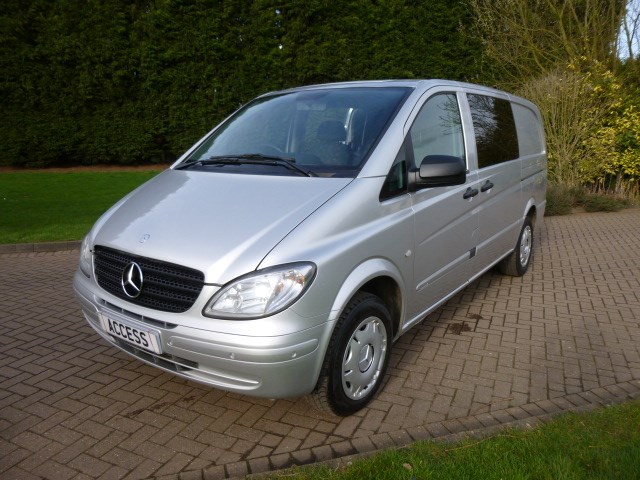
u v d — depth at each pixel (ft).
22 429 9.85
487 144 14.98
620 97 38.78
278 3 49.44
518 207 17.60
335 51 50.67
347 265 9.12
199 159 12.64
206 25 48.80
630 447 8.48
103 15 47.83
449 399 10.85
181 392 11.20
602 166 38.34
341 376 9.48
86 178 45.32
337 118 11.80
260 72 50.55
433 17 51.06
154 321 8.87
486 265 15.75
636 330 14.47
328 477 8.07
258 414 10.36
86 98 48.65
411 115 11.53
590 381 11.60
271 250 8.45
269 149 11.91
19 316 15.58
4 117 47.67
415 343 13.64
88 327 14.71
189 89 50.42
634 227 29.43
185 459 8.98
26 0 46.65
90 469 8.72
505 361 12.62
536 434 9.01
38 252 23.95
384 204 10.21
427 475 7.91
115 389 11.32
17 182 42.63
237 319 8.20
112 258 9.71
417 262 11.33
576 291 17.93
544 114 39.60
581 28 43.62
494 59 49.70
